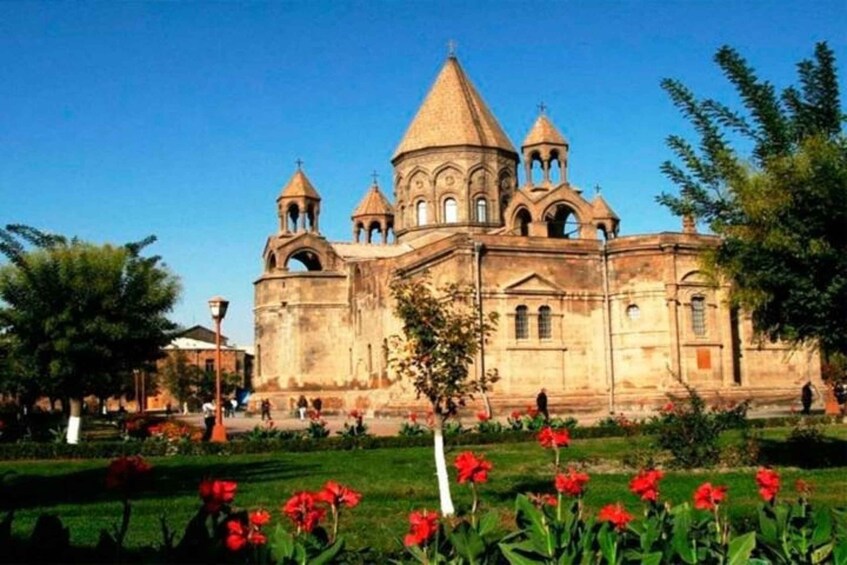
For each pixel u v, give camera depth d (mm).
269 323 72688
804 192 17828
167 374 107938
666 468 26000
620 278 55531
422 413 54281
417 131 71375
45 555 7996
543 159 66125
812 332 20297
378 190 86375
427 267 56906
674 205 19688
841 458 27359
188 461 30156
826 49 17172
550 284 54500
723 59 18031
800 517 8883
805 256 18609
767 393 55969
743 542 7801
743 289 20359
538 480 23844
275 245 75250
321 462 29266
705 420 26797
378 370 64875
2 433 40875
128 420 49812
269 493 21500
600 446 33281
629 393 54281
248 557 8266
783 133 17750
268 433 37625
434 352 19234
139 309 36031
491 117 72562
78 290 34312
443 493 18500
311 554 8633
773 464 26453
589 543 8070
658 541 8250
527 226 64250
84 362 35281
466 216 69188
